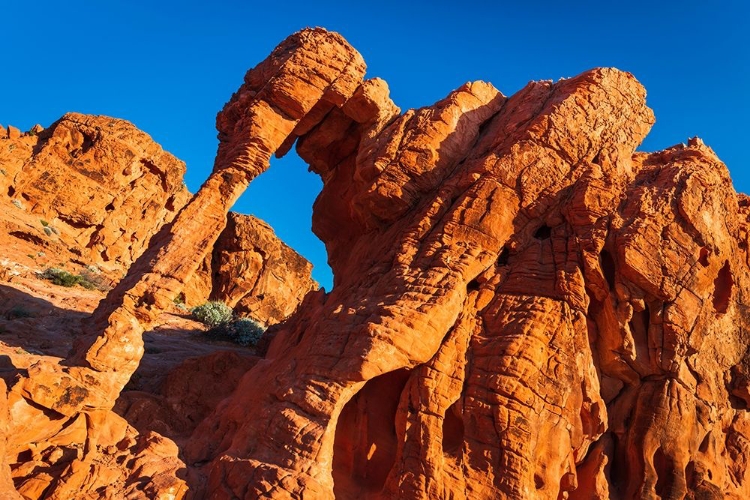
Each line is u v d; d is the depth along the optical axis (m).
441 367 12.83
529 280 14.05
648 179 15.44
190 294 40.03
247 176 15.39
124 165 43.09
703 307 14.25
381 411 13.64
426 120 16.98
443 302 13.03
